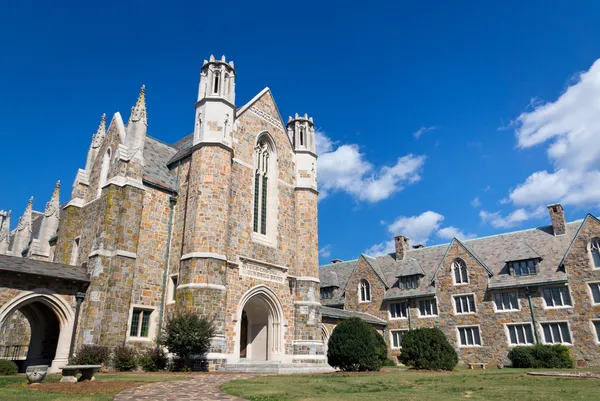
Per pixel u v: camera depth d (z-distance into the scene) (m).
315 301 27.09
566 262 32.88
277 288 25.66
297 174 30.11
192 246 21.41
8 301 17.98
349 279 44.91
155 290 22.06
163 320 21.86
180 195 24.42
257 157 27.72
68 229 25.20
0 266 17.89
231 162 24.58
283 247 27.17
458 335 36.19
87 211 24.98
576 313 31.41
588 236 32.47
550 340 32.16
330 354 21.34
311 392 11.06
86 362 18.22
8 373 17.47
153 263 22.33
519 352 31.30
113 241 21.11
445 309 37.50
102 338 19.38
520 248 35.78
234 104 25.27
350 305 43.72
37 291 18.81
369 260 45.56
